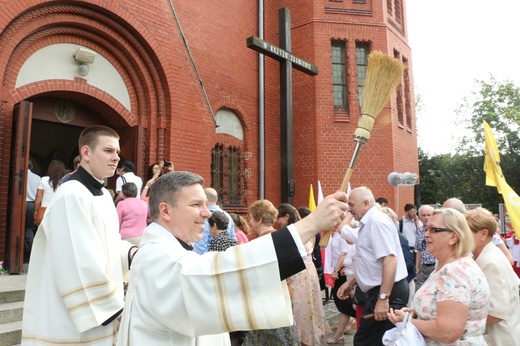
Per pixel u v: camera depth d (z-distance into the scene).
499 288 3.27
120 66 8.34
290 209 4.88
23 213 6.14
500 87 31.06
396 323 2.89
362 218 4.15
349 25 12.34
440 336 2.56
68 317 2.37
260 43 8.27
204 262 1.50
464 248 2.77
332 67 12.45
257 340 3.78
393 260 3.81
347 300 5.92
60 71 7.40
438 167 25.67
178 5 9.55
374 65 2.35
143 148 8.46
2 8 6.37
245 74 11.42
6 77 6.64
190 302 1.44
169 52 8.77
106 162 2.73
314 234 1.50
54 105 7.82
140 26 8.20
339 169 11.73
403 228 9.28
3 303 4.93
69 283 2.32
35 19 6.93
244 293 1.43
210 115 9.57
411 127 13.98
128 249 2.84
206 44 10.23
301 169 11.93
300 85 12.20
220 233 4.80
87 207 2.53
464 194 31.84
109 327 2.44
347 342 6.11
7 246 6.13
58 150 11.88
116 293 2.44
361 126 2.24
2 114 6.54
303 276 4.72
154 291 1.52
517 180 29.22
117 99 8.23
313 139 11.81
